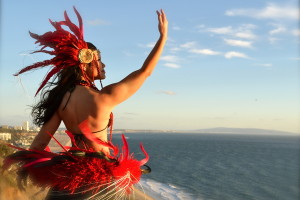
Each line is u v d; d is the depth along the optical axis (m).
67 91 2.09
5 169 2.01
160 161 104.88
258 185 70.94
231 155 137.00
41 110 2.14
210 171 88.06
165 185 59.16
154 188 53.34
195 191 57.00
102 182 1.90
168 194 49.81
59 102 2.09
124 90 1.95
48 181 1.91
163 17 1.96
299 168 106.44
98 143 1.93
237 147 194.38
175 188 57.22
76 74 2.12
